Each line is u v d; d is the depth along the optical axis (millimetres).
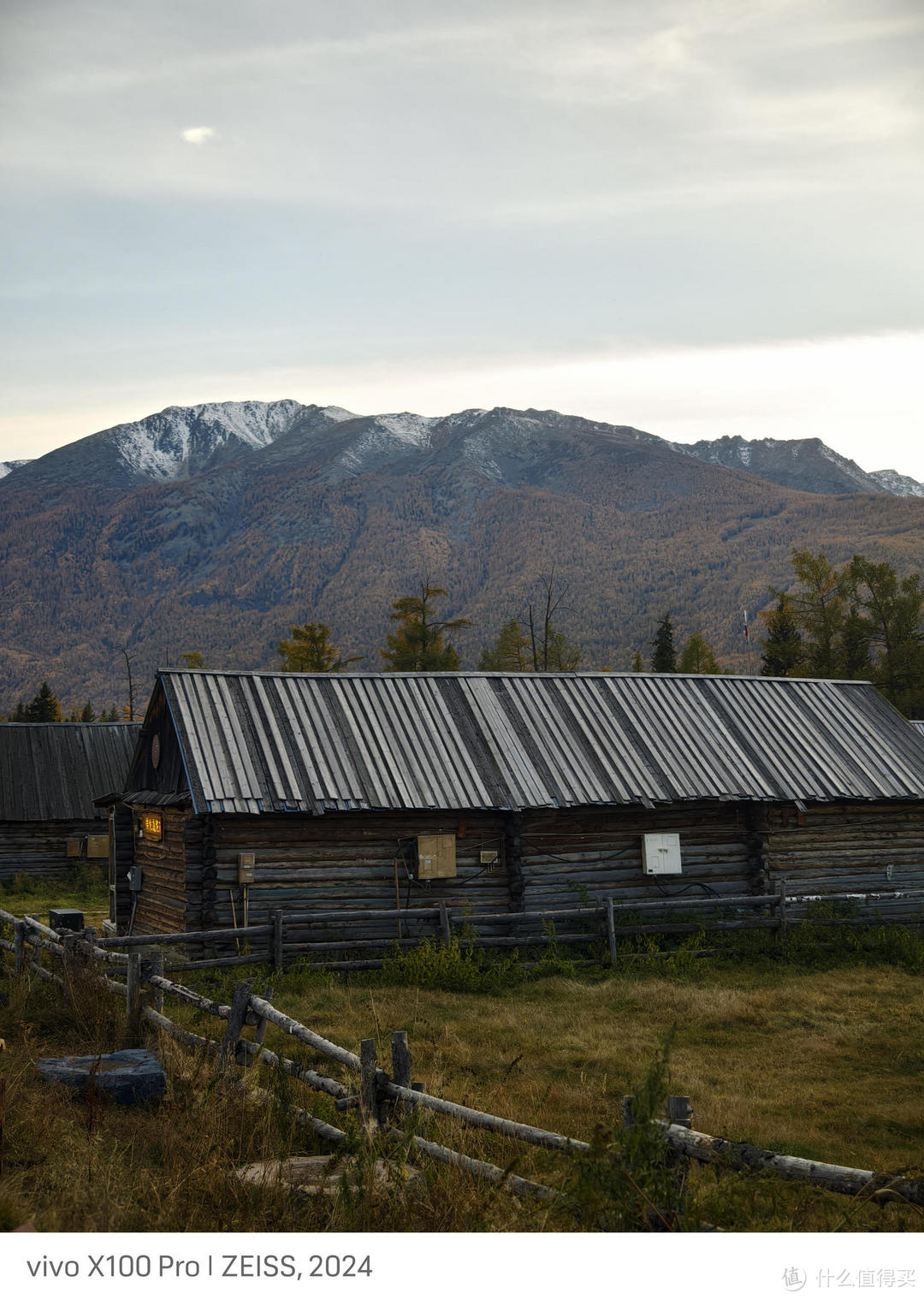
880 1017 17906
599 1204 6609
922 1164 10672
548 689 27812
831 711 29828
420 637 80875
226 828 22203
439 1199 7312
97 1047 12500
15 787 44250
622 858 25109
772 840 26328
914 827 27766
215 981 19656
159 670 24578
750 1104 12844
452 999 18688
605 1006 18562
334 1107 10086
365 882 23000
